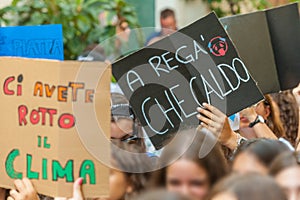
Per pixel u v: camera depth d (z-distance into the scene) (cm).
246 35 527
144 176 412
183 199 304
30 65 436
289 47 529
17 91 443
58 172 425
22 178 441
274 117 596
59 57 489
